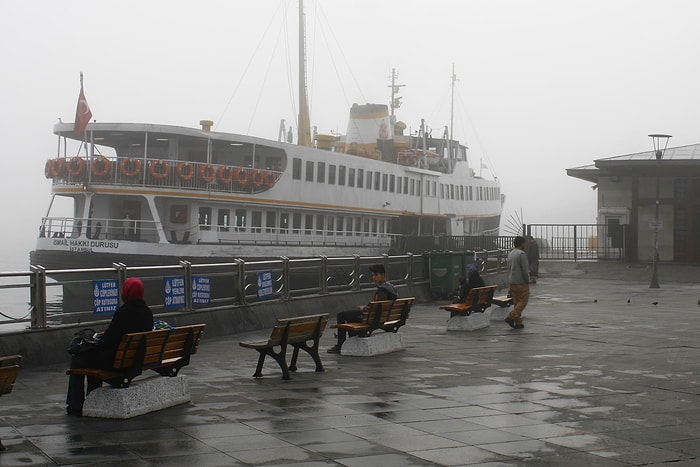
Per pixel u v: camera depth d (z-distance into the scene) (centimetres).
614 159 3938
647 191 4038
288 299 2005
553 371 1228
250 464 683
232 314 1789
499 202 6725
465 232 5828
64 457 698
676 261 3988
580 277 3772
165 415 890
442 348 1507
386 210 4562
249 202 3522
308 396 1013
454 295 2664
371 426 839
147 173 3241
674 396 1023
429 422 862
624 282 3519
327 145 4712
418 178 4975
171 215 3378
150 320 902
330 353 1431
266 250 3591
